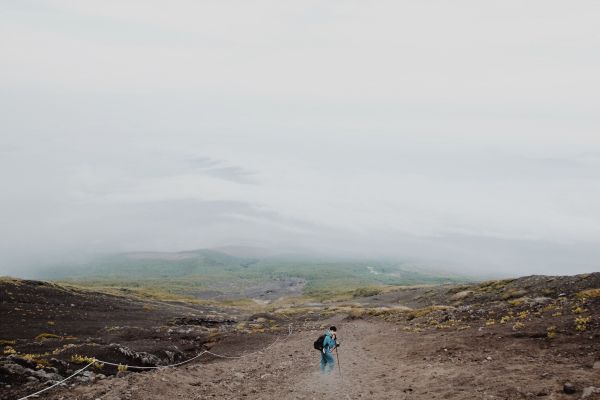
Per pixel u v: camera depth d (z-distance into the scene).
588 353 19.14
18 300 93.00
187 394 19.31
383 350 30.69
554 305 34.06
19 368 22.73
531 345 22.88
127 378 20.66
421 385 18.27
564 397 13.57
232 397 19.06
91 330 66.75
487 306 43.69
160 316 100.44
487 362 20.78
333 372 24.19
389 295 153.88
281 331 55.66
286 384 21.56
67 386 20.44
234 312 144.88
